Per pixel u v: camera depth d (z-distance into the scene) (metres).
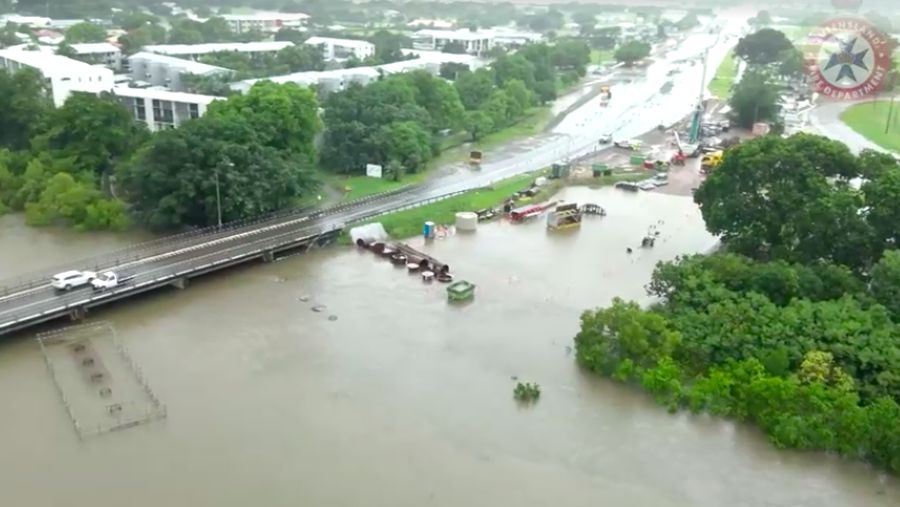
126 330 77.31
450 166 146.00
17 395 64.94
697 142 167.00
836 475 57.16
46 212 107.69
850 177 93.56
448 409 64.81
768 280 77.50
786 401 61.91
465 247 104.19
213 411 63.44
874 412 58.53
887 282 76.19
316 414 63.53
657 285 81.50
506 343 76.62
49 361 69.62
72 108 117.69
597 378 70.31
